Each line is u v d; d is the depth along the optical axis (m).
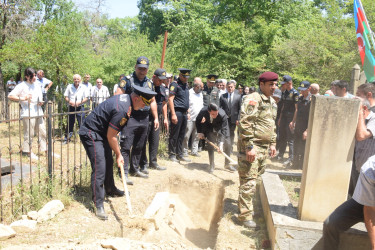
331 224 2.99
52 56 10.06
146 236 3.75
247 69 16.33
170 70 19.59
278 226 3.25
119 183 5.21
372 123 3.32
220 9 19.03
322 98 3.14
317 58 12.18
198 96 7.56
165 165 6.56
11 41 15.23
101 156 4.08
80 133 4.12
